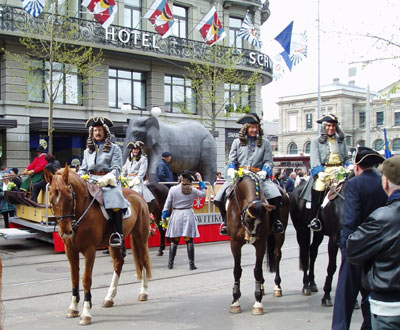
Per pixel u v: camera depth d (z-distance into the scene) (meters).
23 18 21.09
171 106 26.64
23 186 11.31
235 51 27.89
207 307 6.61
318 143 7.31
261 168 6.95
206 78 26.39
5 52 20.53
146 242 7.15
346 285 4.47
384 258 3.15
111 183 6.29
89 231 5.93
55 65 22.31
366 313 4.20
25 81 21.50
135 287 7.83
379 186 4.57
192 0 27.36
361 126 59.94
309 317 6.14
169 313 6.32
